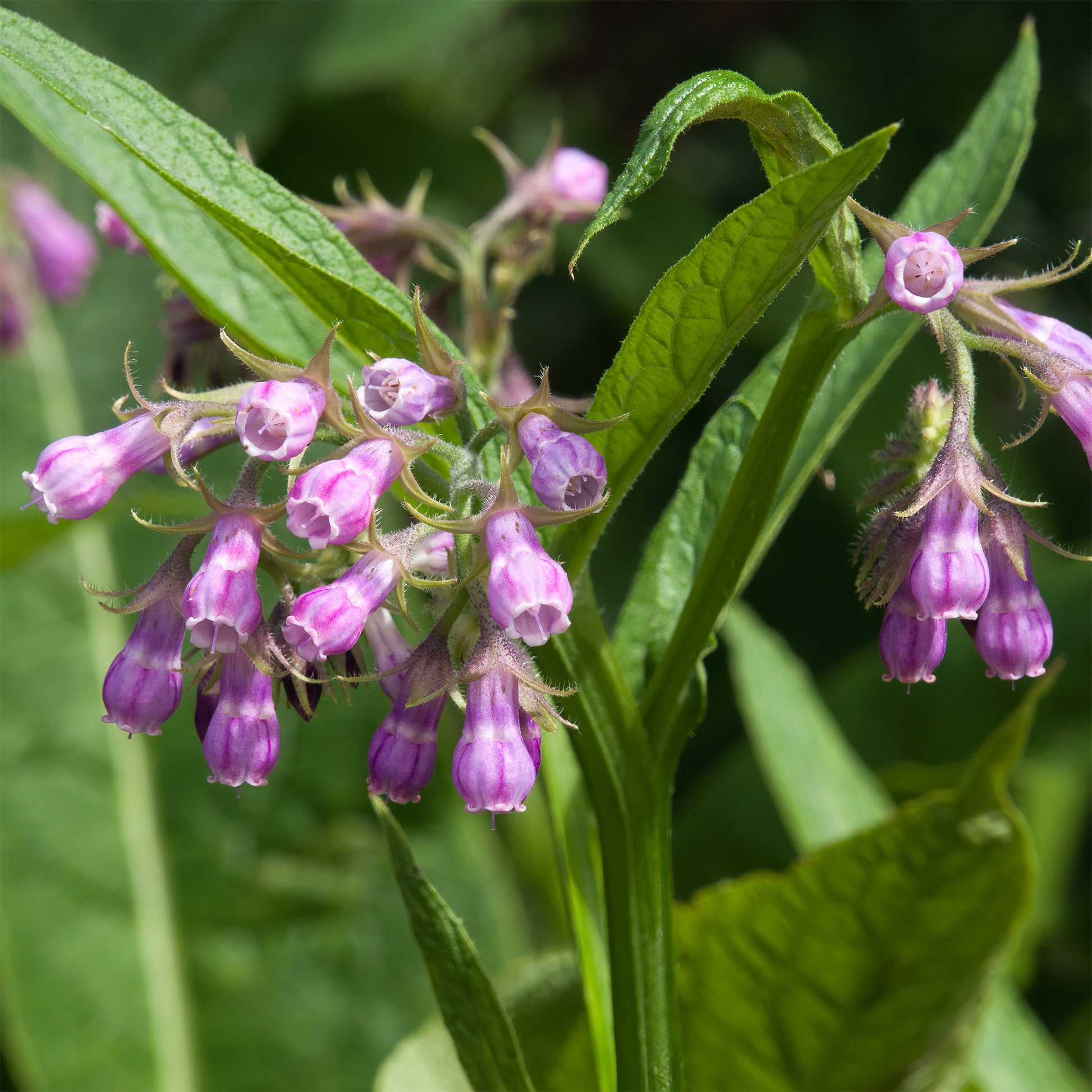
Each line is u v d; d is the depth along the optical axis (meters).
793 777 0.72
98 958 0.86
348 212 0.63
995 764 0.61
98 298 1.08
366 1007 0.86
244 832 0.89
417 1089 0.63
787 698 0.76
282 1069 0.85
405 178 1.17
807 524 1.09
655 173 0.54
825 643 1.07
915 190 0.61
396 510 0.87
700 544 0.60
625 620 0.60
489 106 1.29
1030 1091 0.68
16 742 0.91
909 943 0.63
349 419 0.57
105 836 0.89
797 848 0.78
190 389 0.62
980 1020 0.64
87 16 1.14
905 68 1.21
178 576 0.56
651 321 0.56
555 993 0.65
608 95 1.31
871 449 1.04
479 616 0.56
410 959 0.87
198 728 0.57
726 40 1.28
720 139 1.24
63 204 1.10
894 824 0.61
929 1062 0.64
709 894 0.63
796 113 0.56
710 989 0.64
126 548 0.97
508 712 0.55
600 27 1.29
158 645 0.56
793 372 0.57
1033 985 0.86
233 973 0.87
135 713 0.56
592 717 0.58
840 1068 0.65
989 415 1.10
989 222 0.61
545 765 0.60
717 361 0.56
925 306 0.55
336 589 0.55
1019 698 0.86
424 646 0.56
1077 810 0.86
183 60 1.16
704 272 0.55
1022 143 0.61
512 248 0.63
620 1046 0.58
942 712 0.88
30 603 0.94
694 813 0.87
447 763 0.88
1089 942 0.86
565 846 0.60
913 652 0.56
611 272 1.11
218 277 0.60
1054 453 1.10
